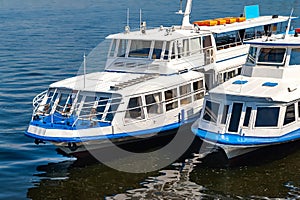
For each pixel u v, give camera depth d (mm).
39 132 22297
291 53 25703
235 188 20656
